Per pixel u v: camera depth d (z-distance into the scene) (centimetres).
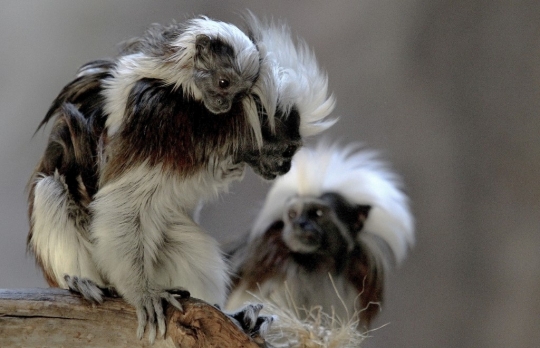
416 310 1702
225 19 1836
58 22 1883
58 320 702
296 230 1148
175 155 748
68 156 834
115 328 709
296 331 836
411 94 1792
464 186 1733
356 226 1205
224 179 800
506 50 1733
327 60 1827
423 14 1786
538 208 1675
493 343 1658
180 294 718
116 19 1881
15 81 1844
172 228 798
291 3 1836
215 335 673
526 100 1709
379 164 1339
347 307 1173
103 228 746
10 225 1780
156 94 756
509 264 1675
